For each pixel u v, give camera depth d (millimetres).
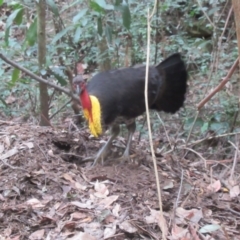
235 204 5195
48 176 5164
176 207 4754
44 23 6309
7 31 5684
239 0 3172
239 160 6426
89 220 4512
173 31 9906
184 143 7223
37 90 7867
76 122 7574
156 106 6328
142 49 8477
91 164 5738
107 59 7582
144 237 4371
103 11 5711
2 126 6258
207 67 9023
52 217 4535
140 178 5395
